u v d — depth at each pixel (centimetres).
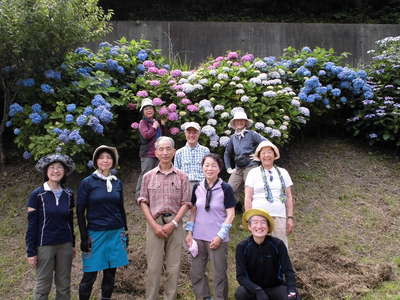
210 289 376
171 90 559
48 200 319
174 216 336
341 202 528
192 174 410
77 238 460
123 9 1020
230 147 479
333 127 676
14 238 458
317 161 609
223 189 340
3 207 504
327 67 622
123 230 344
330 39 840
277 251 309
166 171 343
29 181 542
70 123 504
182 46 812
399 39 665
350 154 625
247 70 580
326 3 1088
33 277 404
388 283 377
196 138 419
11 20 482
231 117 528
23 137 519
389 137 602
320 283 372
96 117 498
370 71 670
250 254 311
